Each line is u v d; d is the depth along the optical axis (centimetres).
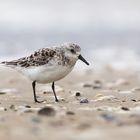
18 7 3269
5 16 3147
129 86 1689
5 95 1444
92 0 3428
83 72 2139
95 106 1172
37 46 2686
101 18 3195
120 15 3222
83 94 1448
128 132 830
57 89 1562
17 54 2516
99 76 2034
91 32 2975
